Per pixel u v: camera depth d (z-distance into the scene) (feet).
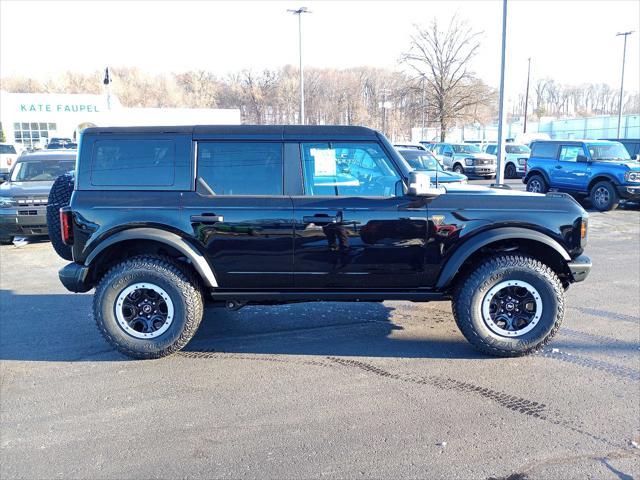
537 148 55.88
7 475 10.08
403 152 48.55
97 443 11.14
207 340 16.99
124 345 15.14
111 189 14.92
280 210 14.73
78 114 140.97
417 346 16.33
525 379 13.91
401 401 12.78
